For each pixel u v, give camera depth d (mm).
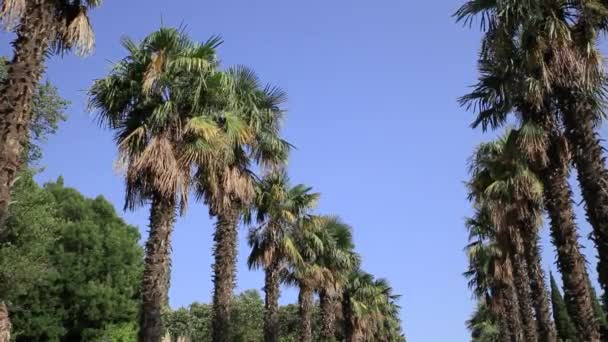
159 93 15695
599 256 11922
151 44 15688
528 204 21000
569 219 14969
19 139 9547
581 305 14344
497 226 23438
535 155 15617
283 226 26844
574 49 12930
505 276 31469
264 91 20922
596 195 12039
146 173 14766
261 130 20734
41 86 22016
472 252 34281
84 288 36125
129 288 38719
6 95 9625
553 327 20859
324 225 31328
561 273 14852
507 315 31031
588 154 12312
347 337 41969
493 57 14430
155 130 15070
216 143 15664
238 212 20625
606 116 13891
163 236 14359
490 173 22984
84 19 11633
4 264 22578
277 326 25531
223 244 19891
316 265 30000
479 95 16844
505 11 13484
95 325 36500
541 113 15414
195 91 15875
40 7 10172
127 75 15781
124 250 39125
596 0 13180
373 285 45938
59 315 35188
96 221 40125
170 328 63000
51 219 25312
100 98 15883
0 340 9422
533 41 13484
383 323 54375
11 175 9391
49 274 30641
